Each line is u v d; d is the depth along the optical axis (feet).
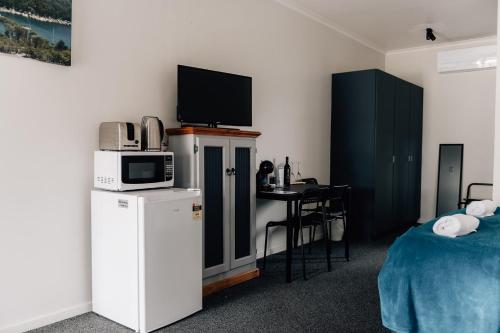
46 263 8.77
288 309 9.72
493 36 19.17
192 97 10.92
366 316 9.34
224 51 12.78
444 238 6.78
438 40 19.95
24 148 8.36
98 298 9.25
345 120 17.62
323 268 13.12
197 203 9.40
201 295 9.59
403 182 19.36
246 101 12.46
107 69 9.73
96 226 9.16
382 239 17.48
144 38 10.50
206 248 10.69
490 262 6.03
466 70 19.57
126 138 9.04
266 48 14.42
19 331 8.34
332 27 17.79
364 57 20.38
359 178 17.24
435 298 6.29
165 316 8.69
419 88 20.67
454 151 20.12
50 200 8.80
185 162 10.43
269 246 14.84
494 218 8.45
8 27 7.93
